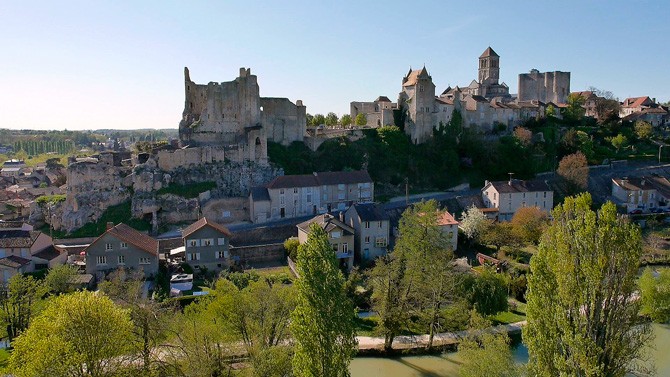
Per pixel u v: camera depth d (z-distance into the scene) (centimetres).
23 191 13950
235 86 12012
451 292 6231
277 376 4253
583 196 3559
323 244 4038
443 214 9025
